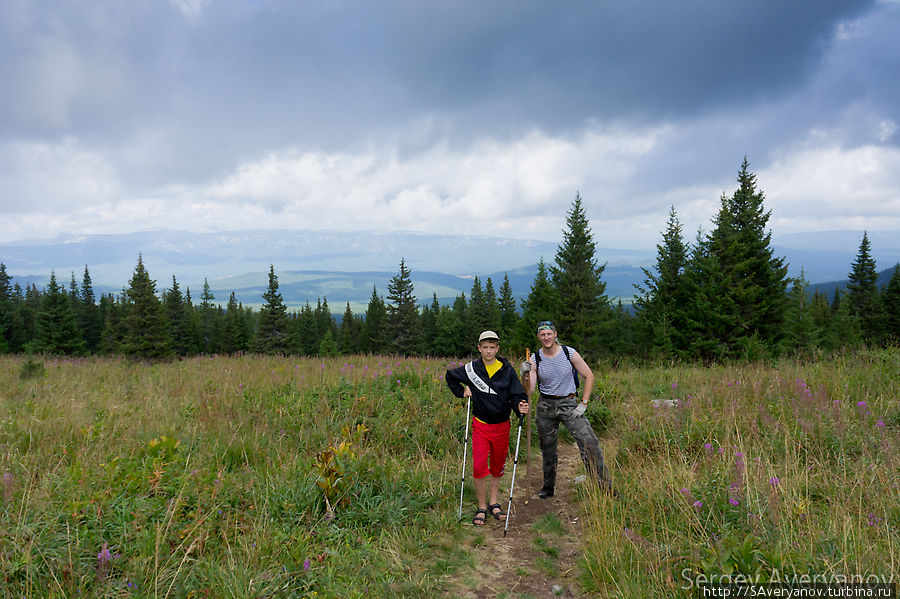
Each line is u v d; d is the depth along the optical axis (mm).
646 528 4309
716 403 7477
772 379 8750
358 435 6758
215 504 4359
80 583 3152
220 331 74562
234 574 3441
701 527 3865
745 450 5242
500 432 4977
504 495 5695
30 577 3115
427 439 7184
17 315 68562
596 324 24953
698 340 22938
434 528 4703
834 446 5312
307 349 81062
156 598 3064
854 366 9711
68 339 48312
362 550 4129
